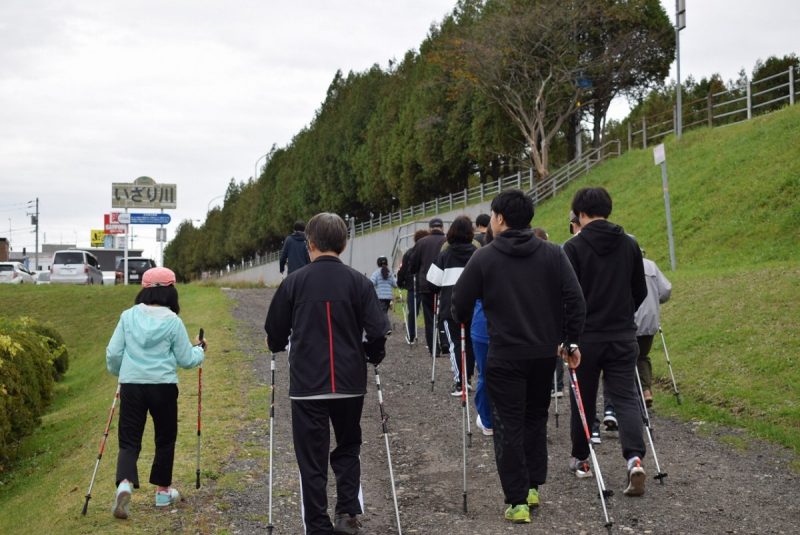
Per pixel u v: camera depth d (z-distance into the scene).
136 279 44.41
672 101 45.84
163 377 6.17
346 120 66.75
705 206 20.66
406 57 59.44
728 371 9.66
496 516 5.86
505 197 5.67
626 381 6.17
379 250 51.62
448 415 9.39
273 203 84.50
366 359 5.45
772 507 5.90
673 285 14.16
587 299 6.15
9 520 7.59
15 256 116.38
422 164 48.41
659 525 5.55
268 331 5.31
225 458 7.54
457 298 5.67
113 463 7.75
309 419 5.07
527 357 5.52
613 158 34.56
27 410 11.97
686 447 7.64
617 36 36.94
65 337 25.69
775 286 11.97
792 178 18.91
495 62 36.47
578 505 6.00
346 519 5.20
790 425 7.96
